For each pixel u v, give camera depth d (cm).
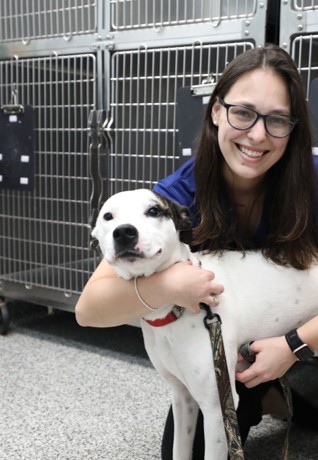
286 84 127
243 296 130
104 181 227
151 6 206
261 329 131
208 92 190
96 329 268
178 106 199
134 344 249
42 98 240
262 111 125
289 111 128
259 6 184
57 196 241
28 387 204
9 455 160
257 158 129
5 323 260
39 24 234
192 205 142
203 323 121
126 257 113
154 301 120
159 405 191
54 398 196
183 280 116
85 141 229
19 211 255
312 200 137
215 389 120
